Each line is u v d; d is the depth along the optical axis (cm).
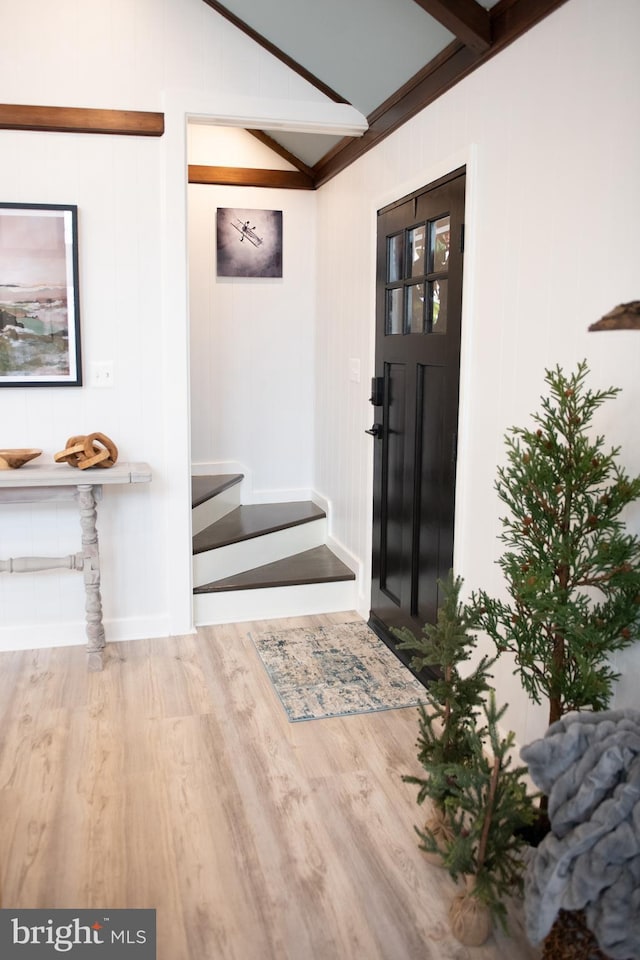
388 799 234
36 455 319
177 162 330
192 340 464
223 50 329
